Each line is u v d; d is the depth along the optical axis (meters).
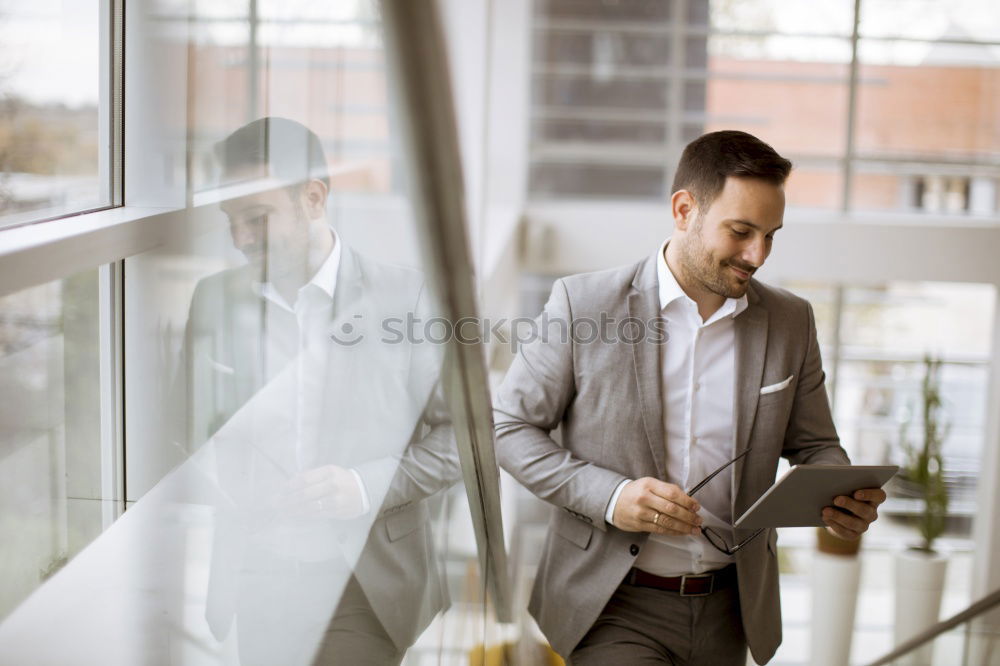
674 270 2.02
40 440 0.85
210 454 1.03
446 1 0.65
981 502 6.33
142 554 0.86
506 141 6.20
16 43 0.87
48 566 0.82
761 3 7.09
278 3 1.42
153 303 1.02
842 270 6.02
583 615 2.01
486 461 1.64
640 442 2.00
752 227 1.85
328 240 1.38
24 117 0.89
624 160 7.28
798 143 6.97
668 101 7.40
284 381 1.21
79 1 0.96
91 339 0.94
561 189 7.36
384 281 1.40
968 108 6.70
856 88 6.81
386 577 1.26
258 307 1.20
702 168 1.89
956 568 6.75
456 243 0.92
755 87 7.10
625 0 7.44
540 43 7.46
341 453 1.24
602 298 2.04
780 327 2.04
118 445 0.97
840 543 5.38
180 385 1.06
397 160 0.82
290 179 1.32
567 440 2.08
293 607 1.00
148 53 1.05
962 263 5.98
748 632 2.02
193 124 1.12
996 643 2.88
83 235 0.85
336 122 1.67
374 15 0.65
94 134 1.01
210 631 0.85
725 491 2.03
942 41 6.68
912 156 6.72
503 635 3.42
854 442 6.96
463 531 1.84
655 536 2.00
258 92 1.34
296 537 1.05
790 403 2.03
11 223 0.87
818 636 5.40
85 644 0.74
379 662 1.26
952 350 7.04
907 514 6.73
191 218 1.10
